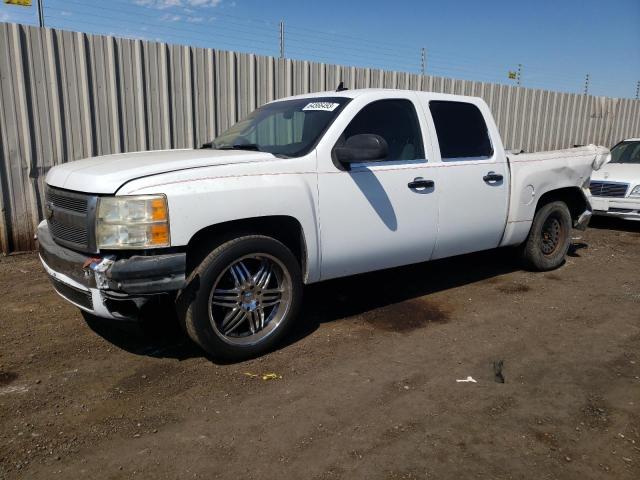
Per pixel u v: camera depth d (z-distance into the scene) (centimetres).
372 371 363
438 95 490
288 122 446
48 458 267
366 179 416
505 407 319
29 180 659
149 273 320
